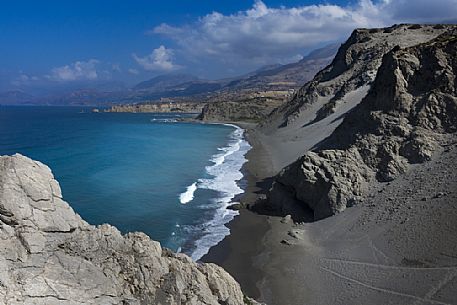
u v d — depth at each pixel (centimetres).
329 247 3092
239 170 6550
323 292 2512
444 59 3953
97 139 11081
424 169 3438
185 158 7850
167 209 4450
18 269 1128
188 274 1570
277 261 3031
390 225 2981
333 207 3606
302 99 11488
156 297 1390
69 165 6912
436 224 2688
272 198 4294
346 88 8881
